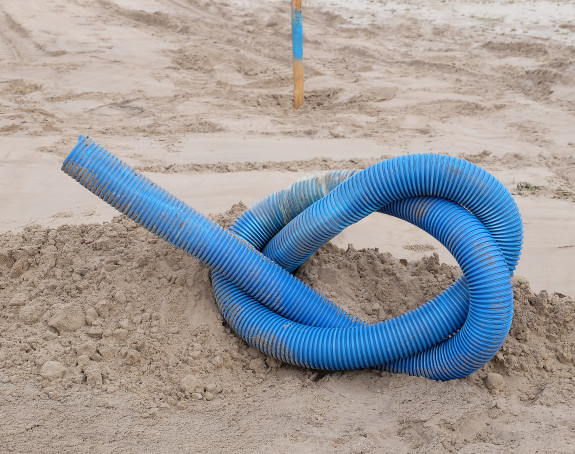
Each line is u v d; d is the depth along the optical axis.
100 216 2.41
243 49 5.31
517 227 1.75
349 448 1.57
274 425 1.63
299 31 3.77
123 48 5.18
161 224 1.80
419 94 4.07
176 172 2.80
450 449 1.56
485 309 1.67
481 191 1.71
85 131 3.37
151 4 7.03
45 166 2.79
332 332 1.78
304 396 1.71
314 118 3.69
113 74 4.48
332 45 5.36
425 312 1.76
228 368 1.80
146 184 1.81
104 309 1.85
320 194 1.93
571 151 3.11
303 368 1.82
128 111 3.77
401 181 1.74
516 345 1.80
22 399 1.66
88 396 1.68
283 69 4.73
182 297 1.91
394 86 4.24
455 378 1.74
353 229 2.35
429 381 1.74
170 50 5.17
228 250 1.81
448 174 1.71
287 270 1.95
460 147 3.17
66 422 1.62
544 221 2.46
